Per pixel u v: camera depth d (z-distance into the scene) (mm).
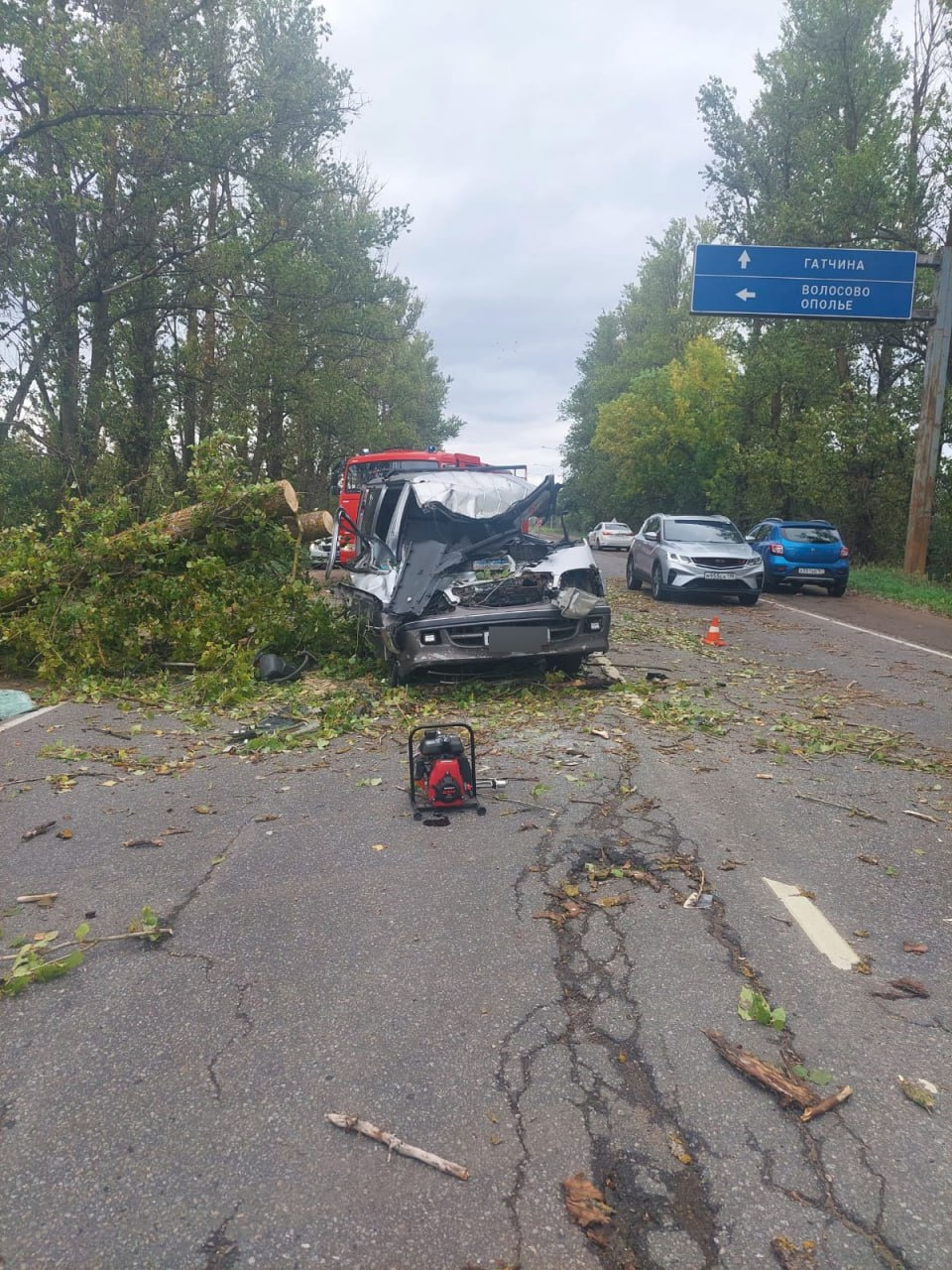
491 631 8062
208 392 24625
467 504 9570
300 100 23500
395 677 8531
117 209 22219
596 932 3850
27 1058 3061
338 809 5477
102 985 3510
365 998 3367
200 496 10078
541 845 4797
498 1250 2262
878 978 3514
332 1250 2266
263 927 3959
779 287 20234
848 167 24031
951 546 25375
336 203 28188
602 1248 2270
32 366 21281
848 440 25547
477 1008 3291
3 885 4480
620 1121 2707
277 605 9898
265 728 7344
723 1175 2500
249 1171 2531
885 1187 2463
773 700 8750
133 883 4461
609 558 36688
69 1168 2555
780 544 20250
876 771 6344
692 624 14812
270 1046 3092
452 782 5285
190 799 5750
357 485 20844
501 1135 2650
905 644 13039
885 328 25719
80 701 8680
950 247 20375
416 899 4188
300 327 26203
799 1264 2221
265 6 23875
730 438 36219
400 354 56219
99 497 20234
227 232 23422
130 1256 2256
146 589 9664
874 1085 2873
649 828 5043
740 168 31984
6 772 6379
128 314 23188
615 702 8148
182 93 20859
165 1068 2988
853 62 27266
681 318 55344
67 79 17672
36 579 9719
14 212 18609
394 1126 2691
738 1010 3266
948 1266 2215
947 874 4516
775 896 4207
